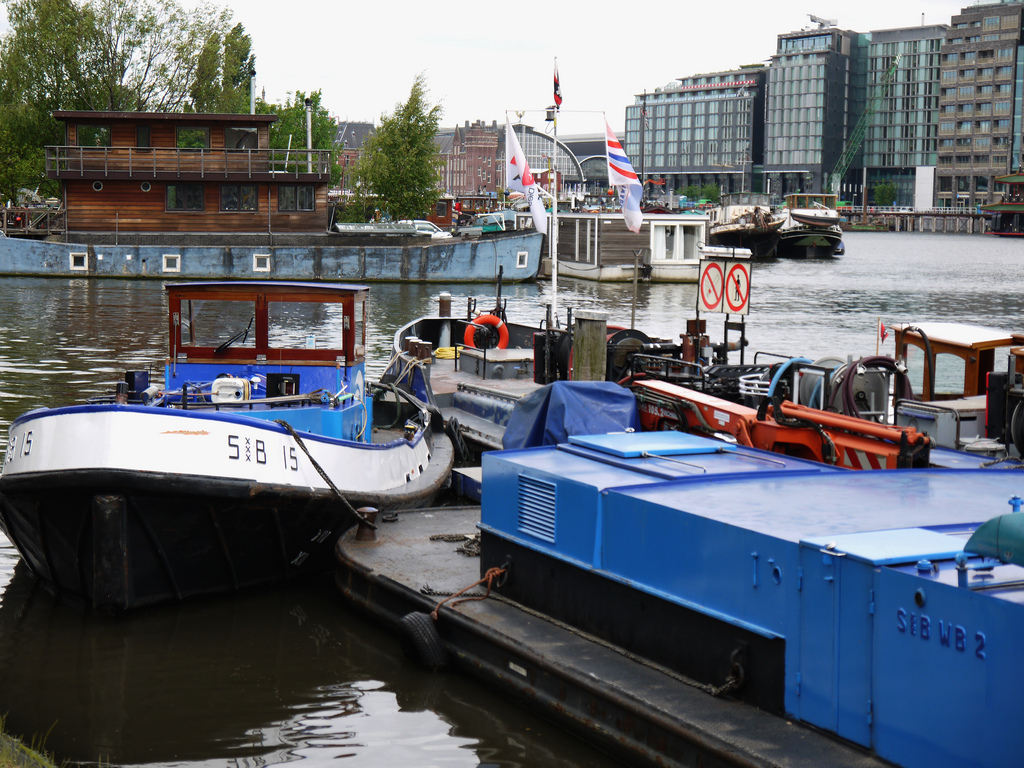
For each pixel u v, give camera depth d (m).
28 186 60.12
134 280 47.59
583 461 8.78
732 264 14.62
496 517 9.02
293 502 10.38
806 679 6.20
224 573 10.42
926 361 13.30
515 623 8.28
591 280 56.50
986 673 5.15
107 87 59.56
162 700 8.23
